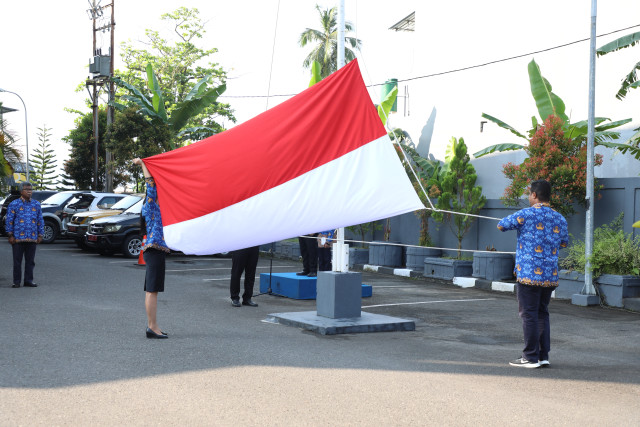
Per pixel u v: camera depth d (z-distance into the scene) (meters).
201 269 16.42
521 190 13.93
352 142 7.36
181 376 5.68
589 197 11.94
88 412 4.61
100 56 34.94
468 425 4.55
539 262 6.38
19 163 15.51
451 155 18.36
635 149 12.87
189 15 45.06
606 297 11.66
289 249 21.36
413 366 6.34
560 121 13.68
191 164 7.27
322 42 39.25
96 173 37.66
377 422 4.56
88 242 18.73
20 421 4.37
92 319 8.48
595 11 11.85
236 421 4.50
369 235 20.92
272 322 8.83
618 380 5.97
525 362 6.46
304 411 4.77
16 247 11.69
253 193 7.22
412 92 22.09
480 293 13.30
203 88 28.27
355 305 8.73
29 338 7.12
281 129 7.28
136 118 29.03
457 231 17.53
